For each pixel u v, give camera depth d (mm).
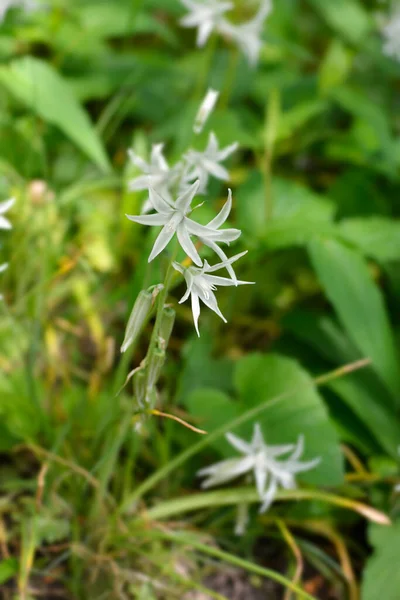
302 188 682
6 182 662
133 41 958
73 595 559
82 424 590
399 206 812
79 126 658
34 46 799
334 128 911
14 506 575
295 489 563
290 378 585
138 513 566
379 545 565
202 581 579
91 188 691
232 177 740
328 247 644
